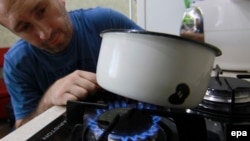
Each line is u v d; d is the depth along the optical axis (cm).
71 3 191
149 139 35
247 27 72
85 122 41
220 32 76
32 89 85
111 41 33
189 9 81
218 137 37
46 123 43
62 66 86
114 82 32
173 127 39
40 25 64
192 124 36
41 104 62
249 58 75
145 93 30
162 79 29
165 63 29
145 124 36
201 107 43
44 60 83
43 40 68
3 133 188
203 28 78
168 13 97
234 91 43
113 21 96
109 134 35
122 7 181
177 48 29
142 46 30
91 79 54
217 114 41
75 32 86
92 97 53
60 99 52
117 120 37
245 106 44
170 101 31
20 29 62
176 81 30
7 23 61
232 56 77
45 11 64
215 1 75
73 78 54
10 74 83
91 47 90
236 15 73
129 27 97
